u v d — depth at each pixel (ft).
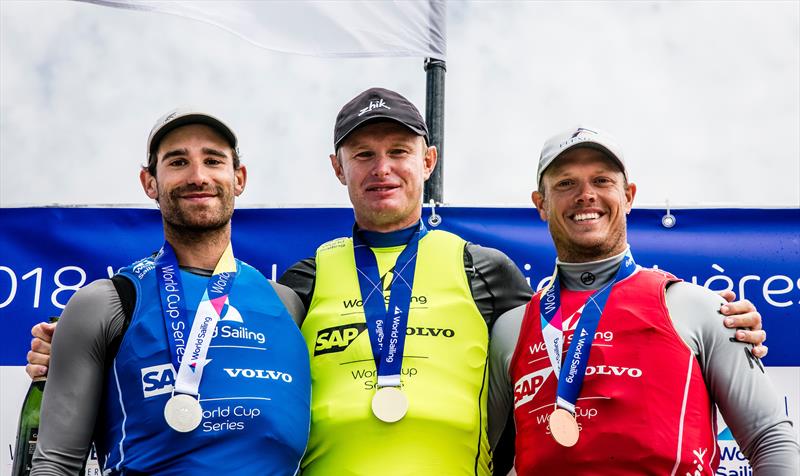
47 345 11.48
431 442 10.78
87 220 14.35
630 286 11.00
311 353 11.48
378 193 12.12
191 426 10.11
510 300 11.93
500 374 11.46
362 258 12.16
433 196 14.35
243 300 11.16
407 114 12.34
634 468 9.98
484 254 12.12
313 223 14.38
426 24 14.53
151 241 14.33
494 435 11.54
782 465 9.91
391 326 11.43
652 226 14.14
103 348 10.57
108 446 10.37
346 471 10.69
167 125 11.43
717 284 13.94
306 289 12.14
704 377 10.51
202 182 11.25
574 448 10.22
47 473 10.02
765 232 14.03
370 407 10.90
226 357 10.59
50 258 14.25
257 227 14.38
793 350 13.65
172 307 10.80
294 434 10.58
